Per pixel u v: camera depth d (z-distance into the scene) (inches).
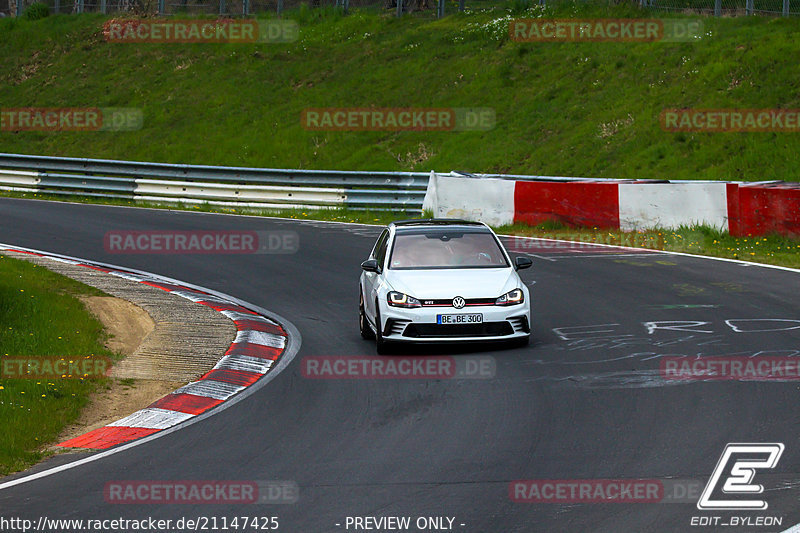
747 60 4109.3
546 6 5275.6
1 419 1243.8
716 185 2805.1
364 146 4495.6
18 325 1731.1
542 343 1668.3
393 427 1216.2
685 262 2456.9
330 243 2950.3
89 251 2802.7
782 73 3961.6
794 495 920.9
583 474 1006.4
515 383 1408.7
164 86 5447.8
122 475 1051.9
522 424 1202.6
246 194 3777.1
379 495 959.0
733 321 1763.0
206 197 3821.4
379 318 1621.6
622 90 4284.0
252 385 1480.1
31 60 6023.6
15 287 1999.3
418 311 1585.9
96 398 1414.9
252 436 1200.8
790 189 2632.9
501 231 3122.5
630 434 1140.5
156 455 1129.4
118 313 1995.6
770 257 2470.5
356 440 1164.5
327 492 973.2
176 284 2370.8
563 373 1453.0
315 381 1477.6
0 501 970.1
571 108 4276.6
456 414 1262.3
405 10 5920.3
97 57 5895.7
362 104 4825.3
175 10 6446.9
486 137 4286.4
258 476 1034.1
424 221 1888.5
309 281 2393.0
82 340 1715.1
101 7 6525.6
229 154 4655.5
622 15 4931.1
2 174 4178.2
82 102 5457.7
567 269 2416.3
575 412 1245.1
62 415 1310.3
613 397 1307.8
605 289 2144.4
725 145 3659.0
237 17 6107.3
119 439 1216.8
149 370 1574.8
